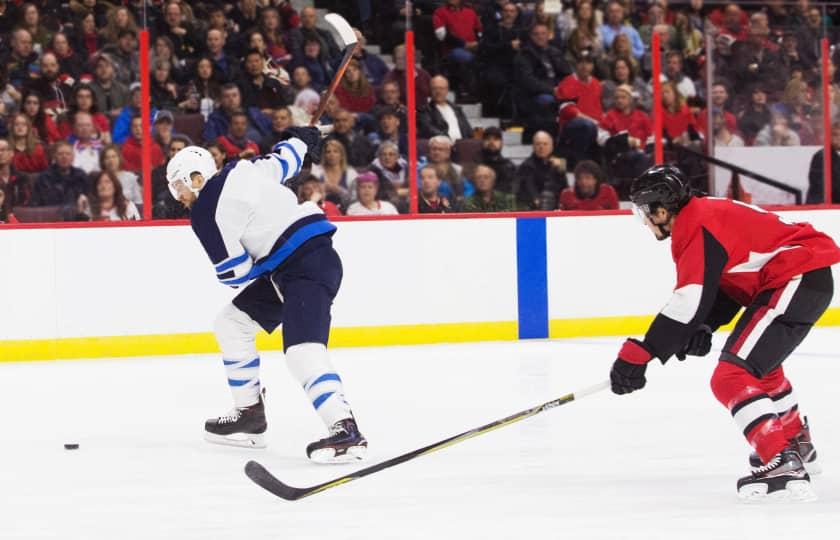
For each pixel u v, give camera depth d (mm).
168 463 11133
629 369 9000
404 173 21891
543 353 19141
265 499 9523
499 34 25469
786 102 24031
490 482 9945
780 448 8961
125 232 19547
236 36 22766
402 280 20641
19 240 19219
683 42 26500
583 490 9578
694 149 25062
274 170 11852
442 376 16734
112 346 19547
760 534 8070
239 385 11781
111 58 21859
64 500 9695
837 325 22391
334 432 10969
